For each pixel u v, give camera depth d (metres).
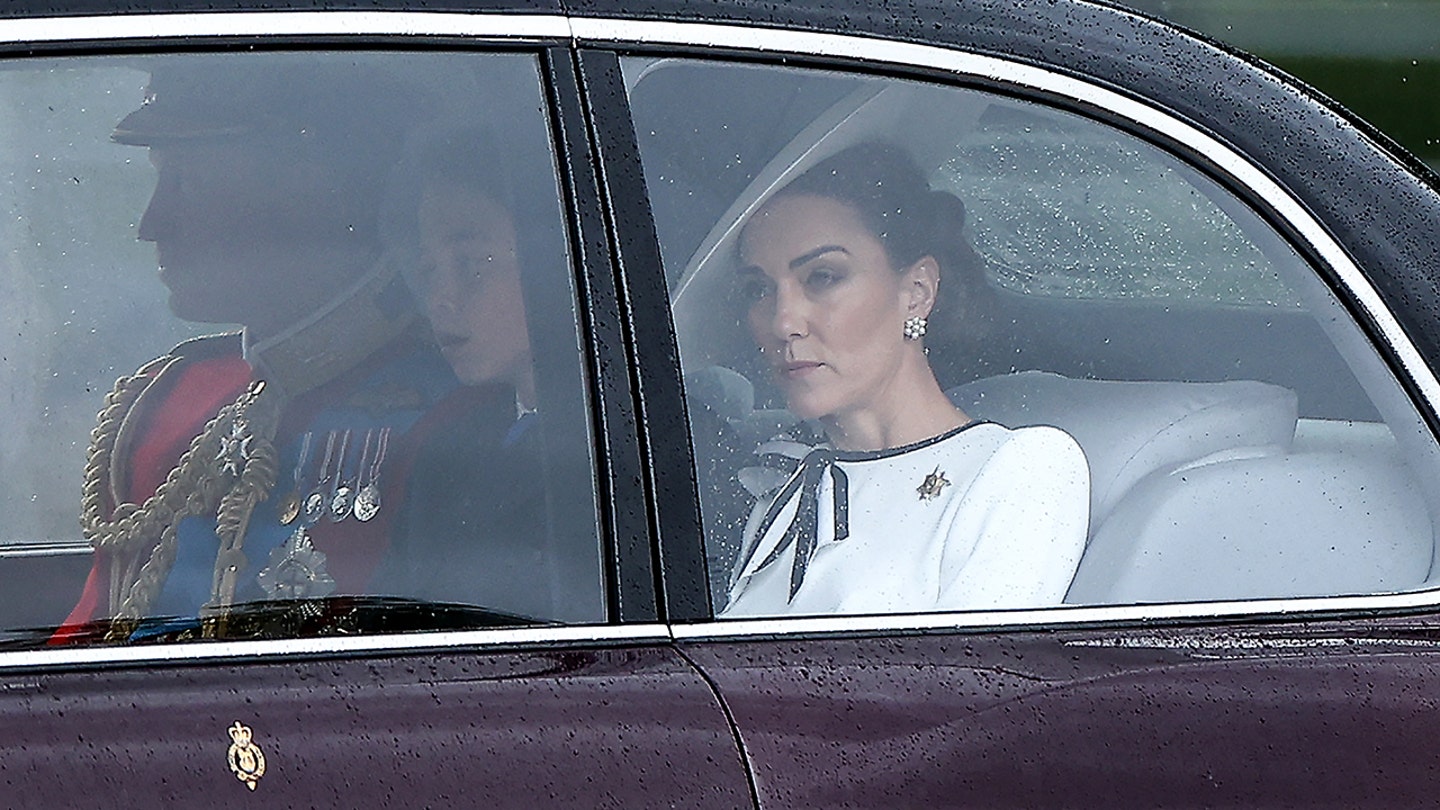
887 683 7.33
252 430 7.50
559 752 6.94
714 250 7.70
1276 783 7.32
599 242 7.58
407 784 6.80
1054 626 7.75
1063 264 8.23
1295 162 8.36
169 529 7.38
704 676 7.22
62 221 7.45
